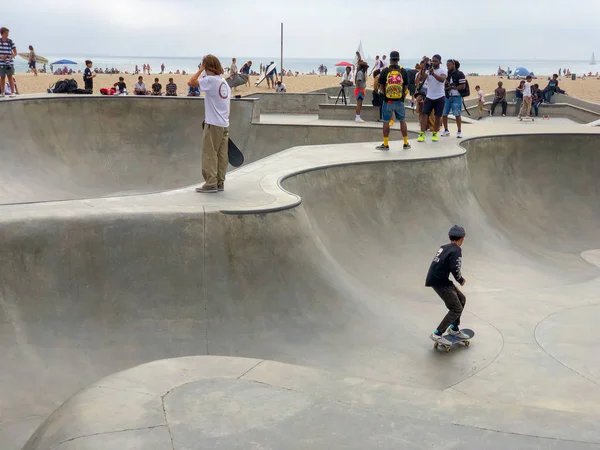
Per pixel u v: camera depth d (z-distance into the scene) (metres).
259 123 18.14
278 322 6.96
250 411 3.20
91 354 6.09
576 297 9.82
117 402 3.18
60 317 6.25
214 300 6.82
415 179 11.37
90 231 6.59
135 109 16.73
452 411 3.30
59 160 15.27
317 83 48.69
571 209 13.95
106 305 6.47
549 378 6.94
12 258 6.20
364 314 7.68
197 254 6.95
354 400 3.39
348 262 9.52
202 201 7.75
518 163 14.48
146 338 6.39
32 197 13.76
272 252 7.30
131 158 16.41
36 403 5.46
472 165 13.74
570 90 49.66
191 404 3.24
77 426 2.91
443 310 8.76
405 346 7.35
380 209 10.88
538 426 3.15
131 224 6.77
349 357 6.80
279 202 7.79
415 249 10.55
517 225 13.23
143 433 2.90
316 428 3.07
